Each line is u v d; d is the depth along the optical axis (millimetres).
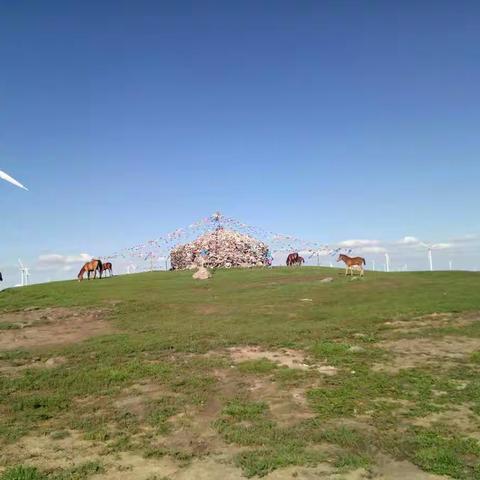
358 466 8094
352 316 20562
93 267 40250
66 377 13492
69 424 10281
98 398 11898
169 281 36062
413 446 8789
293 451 8648
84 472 8102
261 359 14609
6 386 12945
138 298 27859
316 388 12000
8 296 30422
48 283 36812
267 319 21078
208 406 11133
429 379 12453
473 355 14414
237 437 9266
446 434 9289
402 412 10422
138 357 15312
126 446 9109
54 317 23812
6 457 8805
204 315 22859
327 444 9008
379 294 26469
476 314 20328
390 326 18625
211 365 14172
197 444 9164
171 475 7984
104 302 26719
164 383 12773
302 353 15211
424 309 21141
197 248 50469
